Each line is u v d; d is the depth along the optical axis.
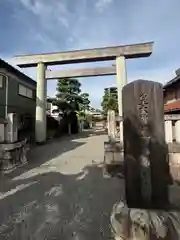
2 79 12.88
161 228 2.51
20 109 15.17
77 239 2.88
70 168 7.24
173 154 5.15
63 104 20.62
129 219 2.66
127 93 2.94
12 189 5.02
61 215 3.62
